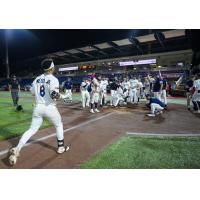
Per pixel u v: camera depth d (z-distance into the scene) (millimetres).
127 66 32500
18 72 51844
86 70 37500
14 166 3600
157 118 7898
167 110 9930
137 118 7902
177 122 7129
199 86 8891
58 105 12359
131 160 3809
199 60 21547
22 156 4008
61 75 38156
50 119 3912
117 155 4023
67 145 4656
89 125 6684
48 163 3709
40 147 4504
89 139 5113
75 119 7738
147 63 30188
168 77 23141
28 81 42188
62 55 42062
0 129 6016
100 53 38094
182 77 19922
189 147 4465
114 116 8367
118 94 11484
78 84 29797
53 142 4844
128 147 4461
